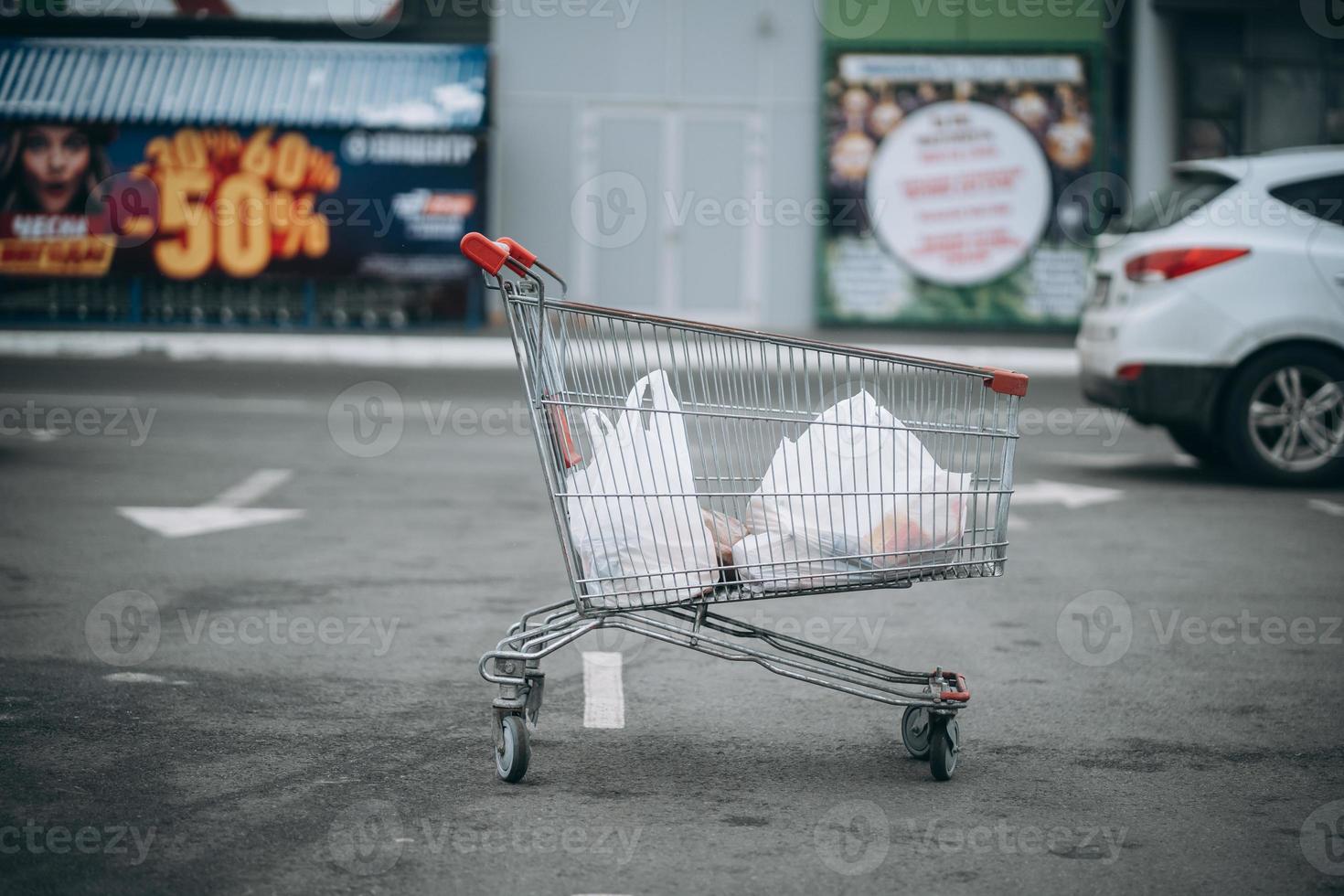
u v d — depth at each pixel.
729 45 21.17
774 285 21.50
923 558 4.50
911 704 4.21
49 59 20.48
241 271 20.47
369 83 20.33
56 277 20.52
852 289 21.28
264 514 8.64
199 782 4.10
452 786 4.11
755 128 21.28
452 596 6.61
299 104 20.16
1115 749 4.55
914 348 19.00
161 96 20.27
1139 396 9.71
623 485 4.30
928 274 21.20
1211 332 9.58
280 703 4.91
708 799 4.03
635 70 21.16
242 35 20.66
